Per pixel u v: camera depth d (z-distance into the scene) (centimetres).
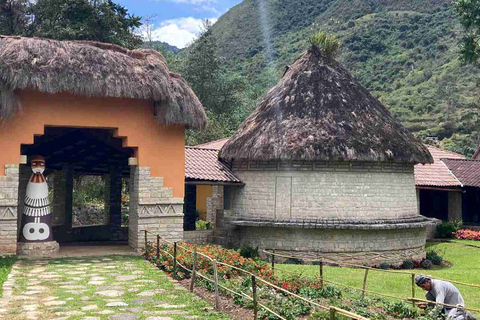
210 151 2205
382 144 1880
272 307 946
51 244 1576
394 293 1303
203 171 1991
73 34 2995
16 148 1485
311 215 1883
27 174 1920
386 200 1950
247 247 1911
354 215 1891
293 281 1187
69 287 1092
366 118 1962
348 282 1433
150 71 1588
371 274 1605
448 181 2825
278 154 1852
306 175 1898
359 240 1878
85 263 1412
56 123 1532
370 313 993
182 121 1619
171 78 1641
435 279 884
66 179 2050
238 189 2056
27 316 848
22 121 1494
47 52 1466
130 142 1623
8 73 1384
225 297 1035
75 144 1953
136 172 1662
